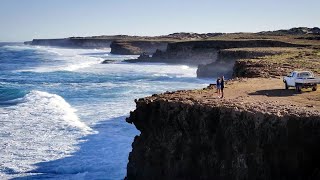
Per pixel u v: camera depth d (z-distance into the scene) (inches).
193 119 832.9
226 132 784.3
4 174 992.9
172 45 5142.7
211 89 1118.4
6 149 1160.8
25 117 1542.8
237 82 1288.1
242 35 6756.9
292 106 824.3
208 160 807.1
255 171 746.8
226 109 790.5
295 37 5457.7
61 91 2332.7
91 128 1378.0
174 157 850.1
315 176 700.0
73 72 3607.3
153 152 883.4
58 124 1424.7
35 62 4965.6
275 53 2982.3
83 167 1029.2
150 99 927.7
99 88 2444.6
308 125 715.4
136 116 925.8
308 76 1101.1
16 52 7726.4
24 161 1072.2
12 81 2925.7
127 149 1149.1
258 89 1128.2
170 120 861.2
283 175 730.8
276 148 732.7
